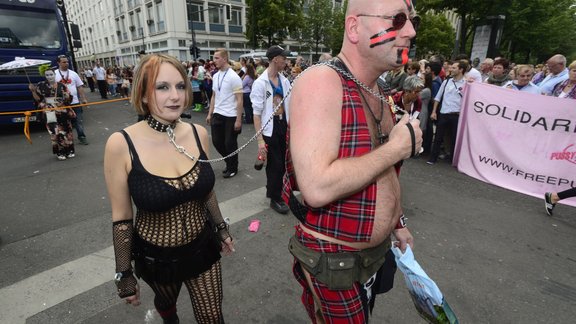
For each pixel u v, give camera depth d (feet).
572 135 13.23
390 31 3.22
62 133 18.49
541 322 7.00
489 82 20.33
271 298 7.57
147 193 4.33
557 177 13.65
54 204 12.79
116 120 32.12
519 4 58.75
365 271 3.82
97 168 17.24
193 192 4.66
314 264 3.70
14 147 21.84
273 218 11.48
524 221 11.57
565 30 74.95
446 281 8.23
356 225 3.48
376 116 3.75
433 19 89.04
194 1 102.06
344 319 3.78
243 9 113.19
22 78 24.40
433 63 19.30
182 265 4.77
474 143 15.99
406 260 4.53
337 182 2.98
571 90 14.58
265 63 37.70
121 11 127.54
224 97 14.61
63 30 26.61
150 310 7.18
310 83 3.19
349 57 3.55
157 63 4.38
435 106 18.58
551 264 9.04
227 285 8.00
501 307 7.39
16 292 7.74
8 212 12.10
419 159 19.16
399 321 6.92
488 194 14.06
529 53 86.43
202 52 107.24
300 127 3.14
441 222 11.37
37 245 9.82
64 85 18.43
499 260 9.18
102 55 161.79
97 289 7.85
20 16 24.62
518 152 14.52
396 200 3.85
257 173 16.20
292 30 82.33
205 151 5.25
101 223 11.21
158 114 4.55
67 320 6.90
